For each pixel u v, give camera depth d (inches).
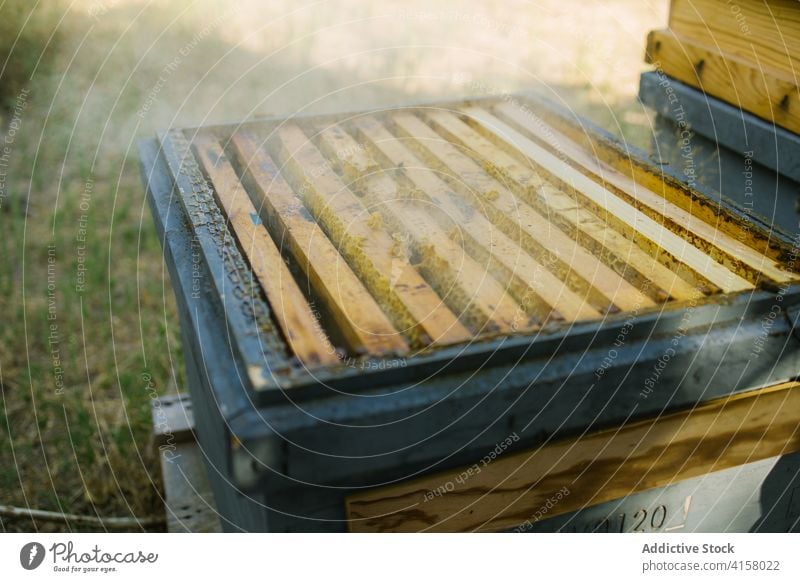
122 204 149.3
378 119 85.5
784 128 81.6
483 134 81.0
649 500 57.5
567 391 47.1
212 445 59.1
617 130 158.7
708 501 59.6
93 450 96.6
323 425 42.5
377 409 43.4
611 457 52.9
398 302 50.3
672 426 53.4
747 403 54.6
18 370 111.0
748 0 83.9
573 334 47.4
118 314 121.6
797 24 78.1
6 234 140.1
